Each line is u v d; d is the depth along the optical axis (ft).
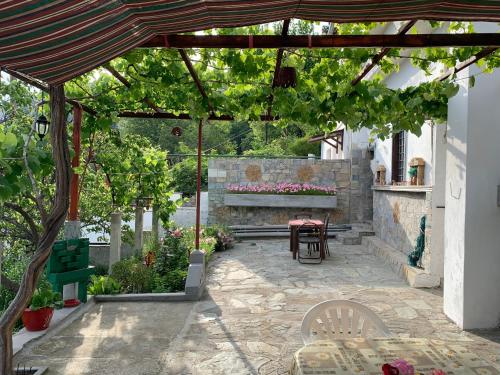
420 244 22.45
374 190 35.40
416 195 24.44
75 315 16.96
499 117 15.02
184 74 15.51
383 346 7.13
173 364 12.46
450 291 16.37
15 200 23.66
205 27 6.34
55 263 16.75
